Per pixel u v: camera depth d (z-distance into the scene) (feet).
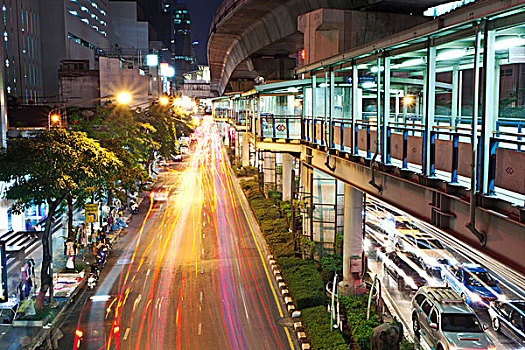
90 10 313.73
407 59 42.98
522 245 21.62
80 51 281.74
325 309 55.93
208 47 185.78
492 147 24.21
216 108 297.33
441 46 32.63
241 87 231.09
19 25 222.69
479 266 62.54
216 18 145.07
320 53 89.92
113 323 56.75
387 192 38.42
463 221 27.07
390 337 41.16
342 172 51.26
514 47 32.12
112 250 88.58
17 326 55.11
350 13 88.94
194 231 102.32
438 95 80.53
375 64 46.83
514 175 23.52
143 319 57.82
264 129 86.22
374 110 83.76
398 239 86.84
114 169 67.10
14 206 62.23
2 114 96.02
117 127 109.60
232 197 143.54
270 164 142.61
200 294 65.82
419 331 51.16
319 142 63.26
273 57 152.35
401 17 92.79
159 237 97.71
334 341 47.16
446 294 50.72
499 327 51.70
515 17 22.67
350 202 62.28
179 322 56.75
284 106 109.09
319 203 79.61
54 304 60.80
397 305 59.31
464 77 67.92
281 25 115.65
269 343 51.13
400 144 37.81
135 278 73.10
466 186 27.53
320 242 80.02
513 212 22.22
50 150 58.75
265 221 102.78
